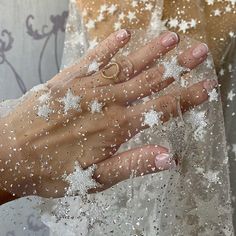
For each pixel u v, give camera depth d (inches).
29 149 16.0
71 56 22.3
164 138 16.8
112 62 16.6
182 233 17.5
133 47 18.0
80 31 22.0
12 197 16.7
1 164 16.0
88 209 16.8
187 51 16.8
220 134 18.1
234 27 19.6
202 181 17.8
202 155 17.8
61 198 16.9
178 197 17.5
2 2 25.2
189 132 17.5
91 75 16.6
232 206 19.1
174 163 16.3
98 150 16.1
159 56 16.5
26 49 25.9
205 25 19.5
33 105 16.4
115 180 16.2
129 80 16.4
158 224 16.9
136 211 16.8
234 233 19.1
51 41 26.1
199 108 17.6
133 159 15.8
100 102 16.2
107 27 20.6
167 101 16.5
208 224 17.9
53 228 17.8
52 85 16.8
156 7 19.5
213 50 19.6
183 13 19.5
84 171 16.0
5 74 25.8
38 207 17.5
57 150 16.1
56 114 16.1
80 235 17.0
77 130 16.0
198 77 17.8
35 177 16.2
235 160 19.3
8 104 17.6
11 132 16.1
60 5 25.8
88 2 21.0
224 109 19.5
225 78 19.7
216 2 19.5
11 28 25.6
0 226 19.5
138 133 16.7
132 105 16.4
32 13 25.6
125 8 20.0
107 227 16.8
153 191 16.9
